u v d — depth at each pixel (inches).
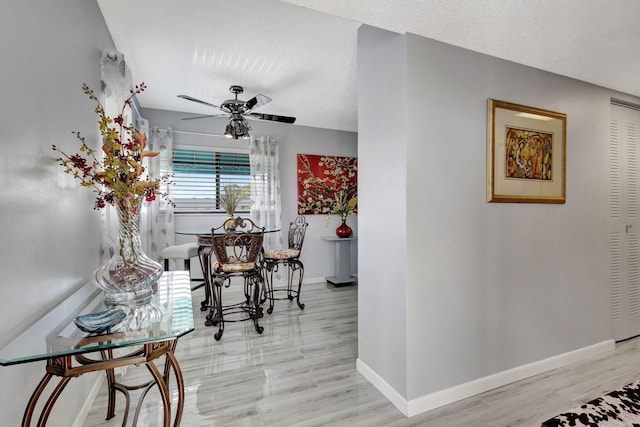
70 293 59.2
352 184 206.4
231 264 116.3
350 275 199.0
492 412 68.4
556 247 88.1
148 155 59.0
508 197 78.9
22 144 42.2
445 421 65.5
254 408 70.6
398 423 64.9
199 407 71.2
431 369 69.8
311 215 196.2
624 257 104.9
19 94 41.6
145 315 50.6
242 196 175.9
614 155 102.5
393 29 64.9
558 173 87.4
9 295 38.9
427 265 69.1
